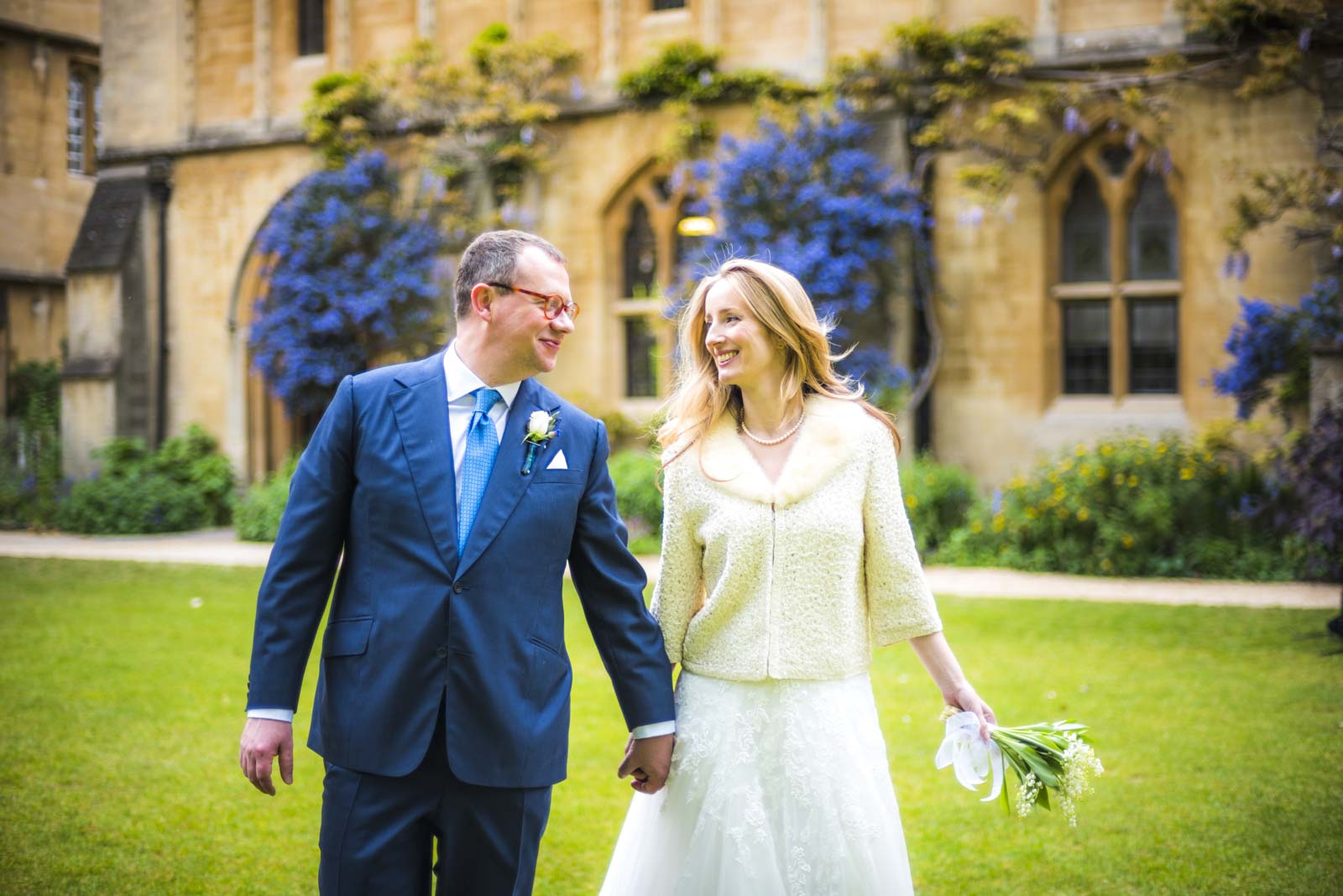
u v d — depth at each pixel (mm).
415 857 2361
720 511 2525
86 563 11023
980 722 2521
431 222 13812
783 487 2496
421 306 13602
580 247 13430
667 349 13047
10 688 6086
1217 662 6324
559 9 13477
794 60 12406
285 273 14008
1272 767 4562
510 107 13133
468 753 2320
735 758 2451
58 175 21797
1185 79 10594
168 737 5223
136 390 15711
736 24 12641
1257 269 10578
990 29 11266
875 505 2553
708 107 12664
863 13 12109
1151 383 11211
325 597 2441
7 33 20812
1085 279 11414
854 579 2543
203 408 15711
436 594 2346
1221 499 9750
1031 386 11469
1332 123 9602
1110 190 11180
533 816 2408
